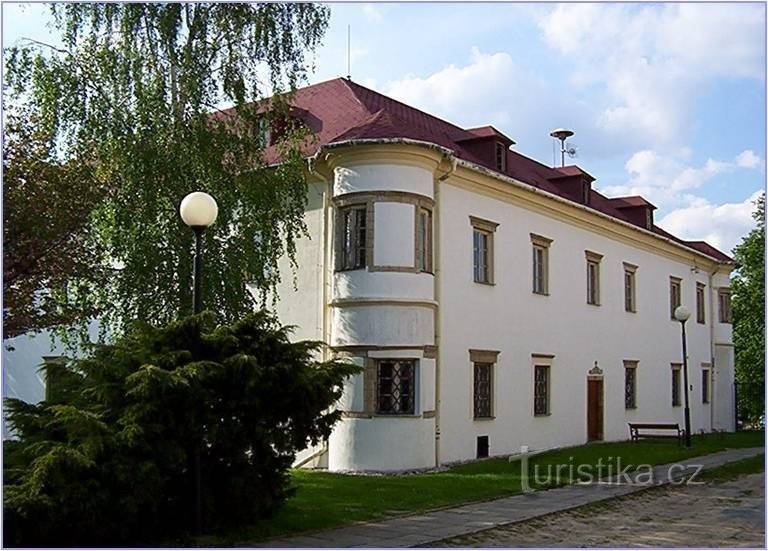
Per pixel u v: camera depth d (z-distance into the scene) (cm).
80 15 1734
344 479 1728
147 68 1756
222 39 1825
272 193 1800
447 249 2116
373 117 2064
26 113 1748
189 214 1109
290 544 1064
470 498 1514
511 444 2336
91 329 2453
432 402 1983
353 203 1955
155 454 996
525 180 2652
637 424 2967
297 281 2103
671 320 3525
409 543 1108
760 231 4672
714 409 3938
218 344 1085
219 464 1101
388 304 1909
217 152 1752
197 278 1122
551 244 2623
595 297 2922
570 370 2689
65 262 1739
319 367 1183
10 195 1628
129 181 1697
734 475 2006
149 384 983
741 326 4719
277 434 1112
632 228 3095
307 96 2525
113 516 967
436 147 1962
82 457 916
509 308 2373
